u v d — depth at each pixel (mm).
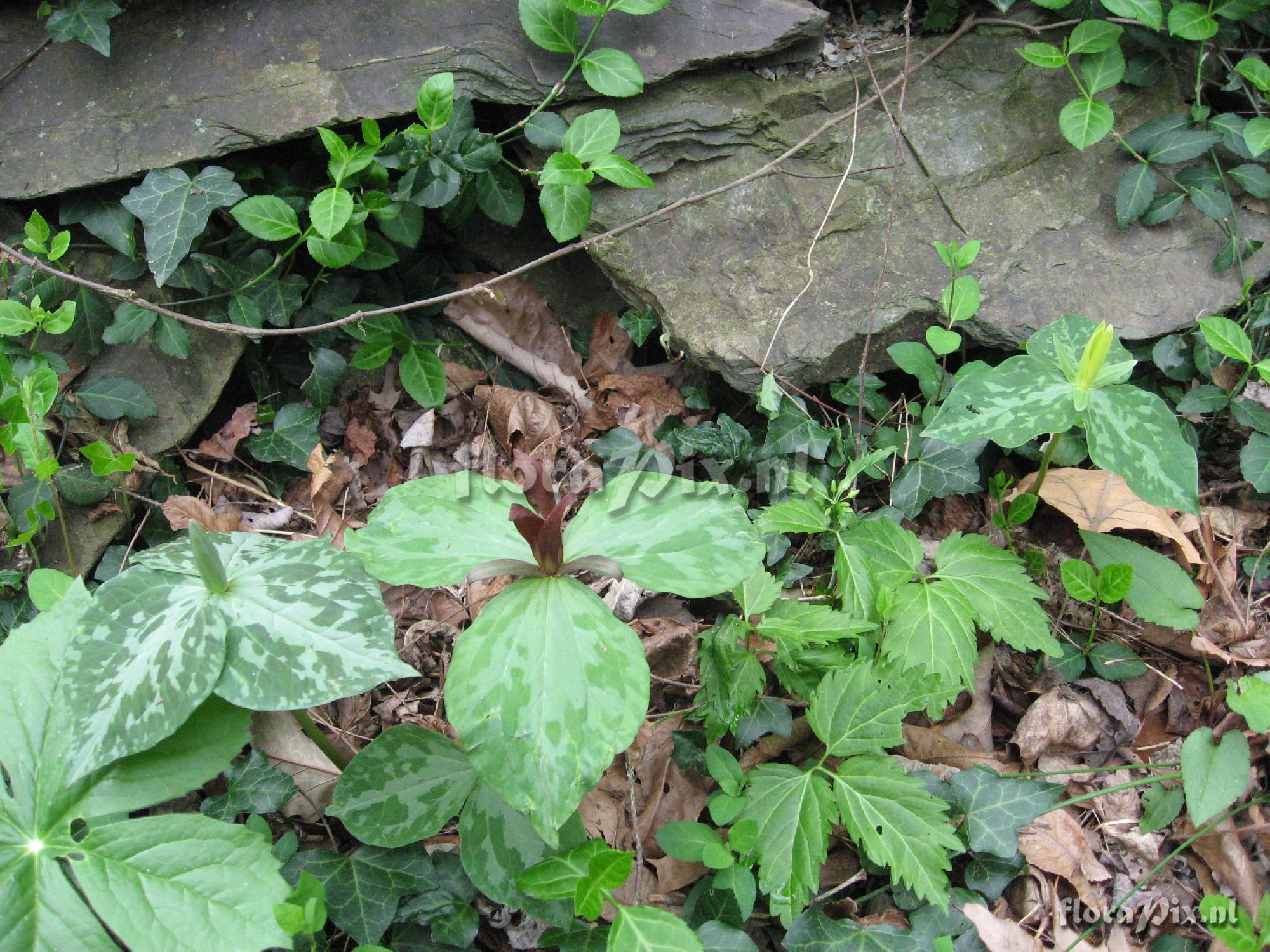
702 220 729
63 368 672
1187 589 613
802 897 515
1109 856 574
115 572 667
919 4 767
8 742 464
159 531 688
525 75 706
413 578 503
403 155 683
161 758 476
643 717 462
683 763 585
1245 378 668
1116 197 711
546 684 468
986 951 537
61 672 469
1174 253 707
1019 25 739
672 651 640
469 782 531
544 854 514
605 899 516
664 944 462
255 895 448
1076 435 685
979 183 725
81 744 451
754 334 703
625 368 783
